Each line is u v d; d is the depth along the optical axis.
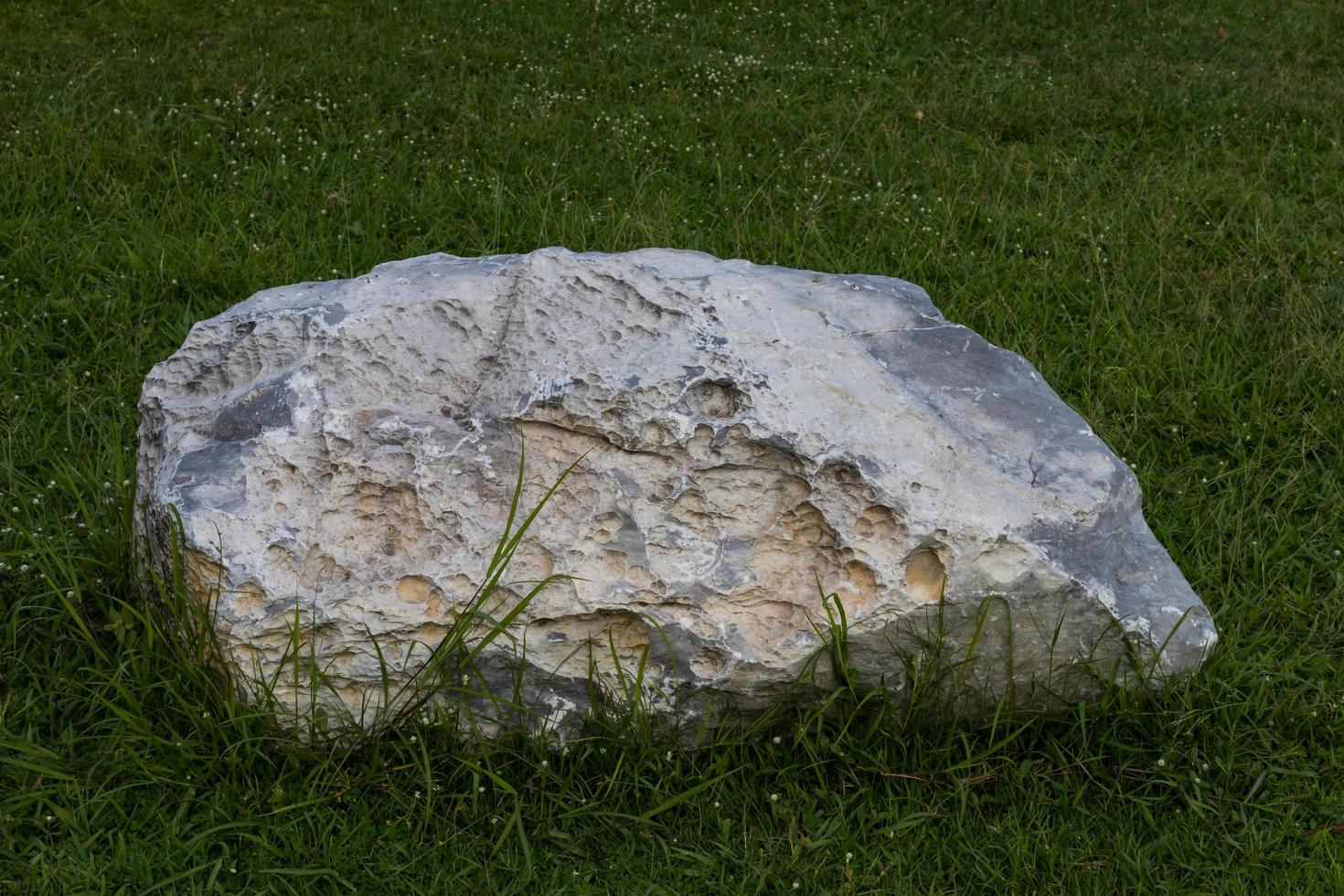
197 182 5.74
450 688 2.95
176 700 2.94
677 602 2.87
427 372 3.17
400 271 3.46
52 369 4.43
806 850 2.87
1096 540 2.94
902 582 2.82
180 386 3.31
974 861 2.86
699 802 2.94
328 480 2.94
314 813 2.87
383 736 2.97
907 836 2.92
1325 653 3.41
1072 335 4.83
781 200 5.89
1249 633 3.51
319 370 3.11
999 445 3.02
